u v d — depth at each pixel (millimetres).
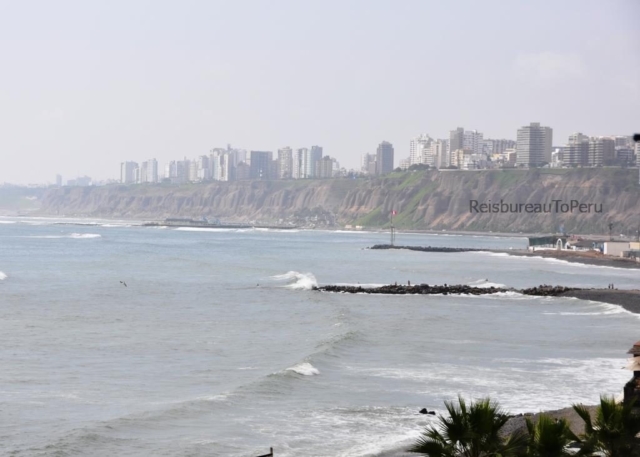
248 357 56531
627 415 23375
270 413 40031
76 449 33688
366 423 38469
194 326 73250
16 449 33562
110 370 51344
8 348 59219
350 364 52844
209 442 35094
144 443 34812
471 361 54656
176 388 46125
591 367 52781
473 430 21844
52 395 43688
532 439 22234
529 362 54469
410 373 50156
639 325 75438
